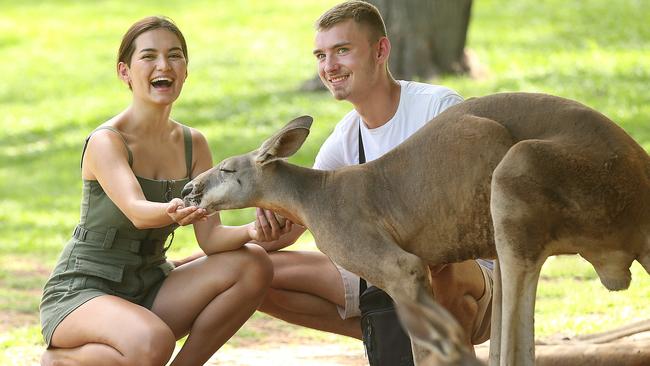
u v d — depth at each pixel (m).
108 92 20.97
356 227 4.80
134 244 5.59
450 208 4.67
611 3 23.89
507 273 4.44
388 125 5.66
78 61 23.72
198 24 25.95
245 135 16.41
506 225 4.38
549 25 22.33
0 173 16.14
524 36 21.47
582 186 4.36
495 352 4.88
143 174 5.65
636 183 4.43
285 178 5.00
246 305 5.61
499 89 16.88
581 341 6.22
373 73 5.53
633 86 16.67
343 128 5.89
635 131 14.18
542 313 7.78
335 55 5.49
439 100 5.60
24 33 26.77
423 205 4.72
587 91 16.48
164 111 5.68
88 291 5.51
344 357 7.24
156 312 5.62
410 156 4.80
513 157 4.37
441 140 4.70
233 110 18.02
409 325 3.27
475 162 4.59
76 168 16.20
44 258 11.30
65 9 29.38
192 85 20.11
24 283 9.99
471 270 5.45
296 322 6.11
